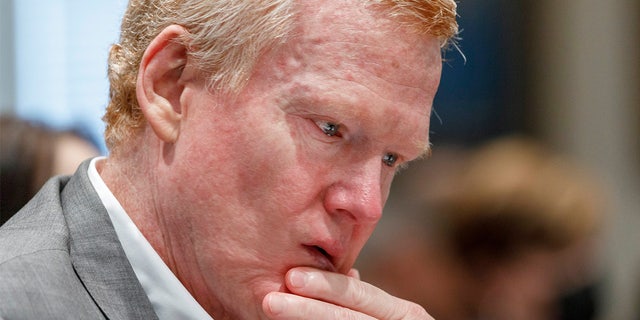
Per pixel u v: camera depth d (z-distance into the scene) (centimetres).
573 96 937
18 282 269
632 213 941
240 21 288
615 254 930
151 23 305
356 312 304
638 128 936
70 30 845
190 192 294
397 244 636
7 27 845
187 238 298
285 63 287
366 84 287
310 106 286
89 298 284
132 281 292
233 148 290
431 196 638
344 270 316
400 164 318
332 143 293
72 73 841
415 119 299
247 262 296
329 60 286
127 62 312
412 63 294
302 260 300
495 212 573
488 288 577
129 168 307
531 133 912
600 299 701
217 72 291
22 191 520
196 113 295
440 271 594
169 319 297
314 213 295
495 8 909
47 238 291
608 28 930
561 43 923
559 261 582
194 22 295
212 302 306
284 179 290
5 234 297
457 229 584
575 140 938
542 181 582
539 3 918
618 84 934
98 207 300
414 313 320
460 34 907
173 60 298
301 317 292
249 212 292
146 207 303
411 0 291
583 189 589
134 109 308
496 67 908
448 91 899
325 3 288
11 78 846
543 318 586
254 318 304
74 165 535
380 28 288
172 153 297
